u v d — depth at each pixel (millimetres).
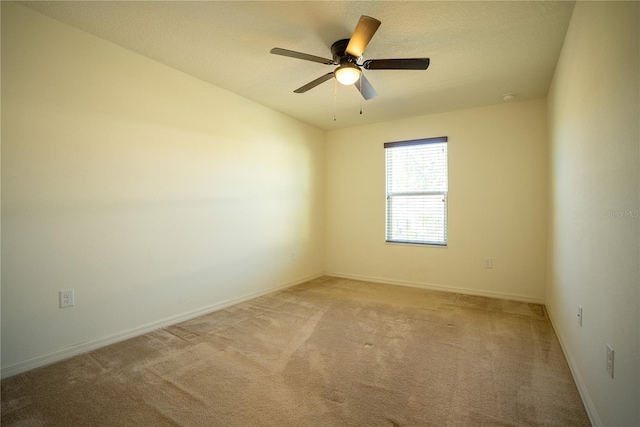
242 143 3492
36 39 2027
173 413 1582
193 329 2686
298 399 1698
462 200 3891
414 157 4238
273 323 2826
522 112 3572
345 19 2076
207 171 3117
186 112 2922
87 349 2266
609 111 1330
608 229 1349
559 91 2559
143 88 2596
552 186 3008
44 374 1947
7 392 1756
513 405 1644
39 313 2051
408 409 1617
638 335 1043
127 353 2234
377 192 4488
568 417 1550
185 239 2926
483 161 3771
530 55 2531
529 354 2219
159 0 1906
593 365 1540
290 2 1914
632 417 1087
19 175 1968
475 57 2566
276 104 3727
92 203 2303
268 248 3859
